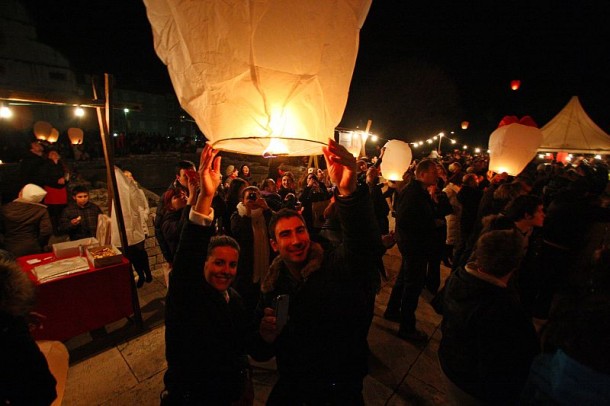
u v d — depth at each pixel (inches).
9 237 139.4
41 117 957.8
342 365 47.6
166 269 126.5
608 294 40.8
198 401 54.3
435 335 124.4
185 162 118.3
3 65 1003.9
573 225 122.5
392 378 101.1
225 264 57.8
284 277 55.1
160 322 132.5
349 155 38.3
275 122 33.4
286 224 50.1
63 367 62.0
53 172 225.1
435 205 153.2
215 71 31.2
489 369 55.0
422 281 118.1
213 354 54.8
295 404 50.4
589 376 38.3
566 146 352.2
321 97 34.2
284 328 49.7
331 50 32.6
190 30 29.8
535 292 114.9
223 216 140.9
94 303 114.3
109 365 106.2
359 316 47.7
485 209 142.5
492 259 55.9
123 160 579.8
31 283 44.8
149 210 182.2
